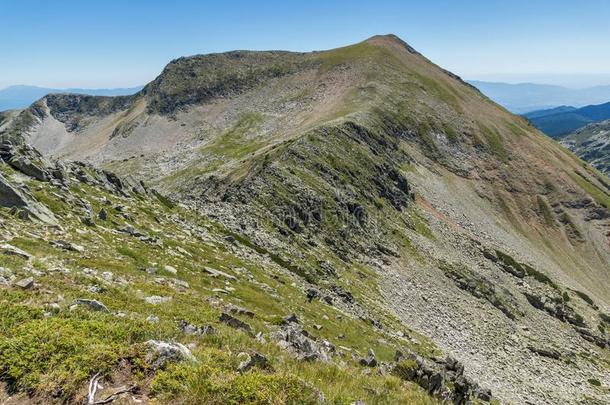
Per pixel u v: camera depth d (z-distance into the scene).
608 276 142.12
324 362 16.86
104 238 29.39
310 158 92.75
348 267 63.38
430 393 20.55
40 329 10.98
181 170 170.75
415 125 173.50
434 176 145.62
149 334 12.62
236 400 9.82
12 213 25.64
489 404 27.69
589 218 158.88
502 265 100.81
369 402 13.71
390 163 123.50
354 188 91.94
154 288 22.34
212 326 16.81
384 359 30.27
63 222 28.75
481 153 176.38
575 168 188.75
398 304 59.53
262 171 79.69
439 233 100.94
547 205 161.12
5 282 15.37
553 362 66.12
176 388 9.60
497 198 155.88
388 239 82.06
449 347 53.38
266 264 46.34
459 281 79.19
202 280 29.77
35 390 9.15
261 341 16.77
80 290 16.89
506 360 59.03
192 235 43.25
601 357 79.81
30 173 34.78
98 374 9.66
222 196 69.75
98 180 45.09
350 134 119.81
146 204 46.81
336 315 37.66
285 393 10.62
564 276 118.62
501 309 78.25
